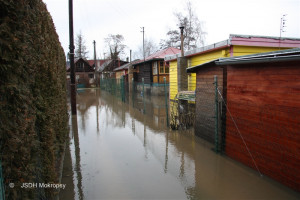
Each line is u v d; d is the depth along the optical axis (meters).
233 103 4.83
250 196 3.50
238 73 4.64
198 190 3.75
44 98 2.93
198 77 6.47
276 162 3.82
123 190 3.81
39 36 2.82
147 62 19.94
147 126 8.42
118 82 19.61
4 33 1.73
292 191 3.54
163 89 18.00
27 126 2.05
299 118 3.39
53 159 3.10
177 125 7.73
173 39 26.80
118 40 37.00
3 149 1.71
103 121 9.69
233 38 7.96
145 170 4.58
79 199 3.56
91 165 4.89
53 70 3.78
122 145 6.25
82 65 39.03
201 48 9.69
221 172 4.36
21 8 1.95
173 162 4.95
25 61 2.12
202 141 6.26
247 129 4.45
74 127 8.61
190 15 23.62
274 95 3.80
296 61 3.39
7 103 1.78
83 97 21.33
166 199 3.52
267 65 3.91
